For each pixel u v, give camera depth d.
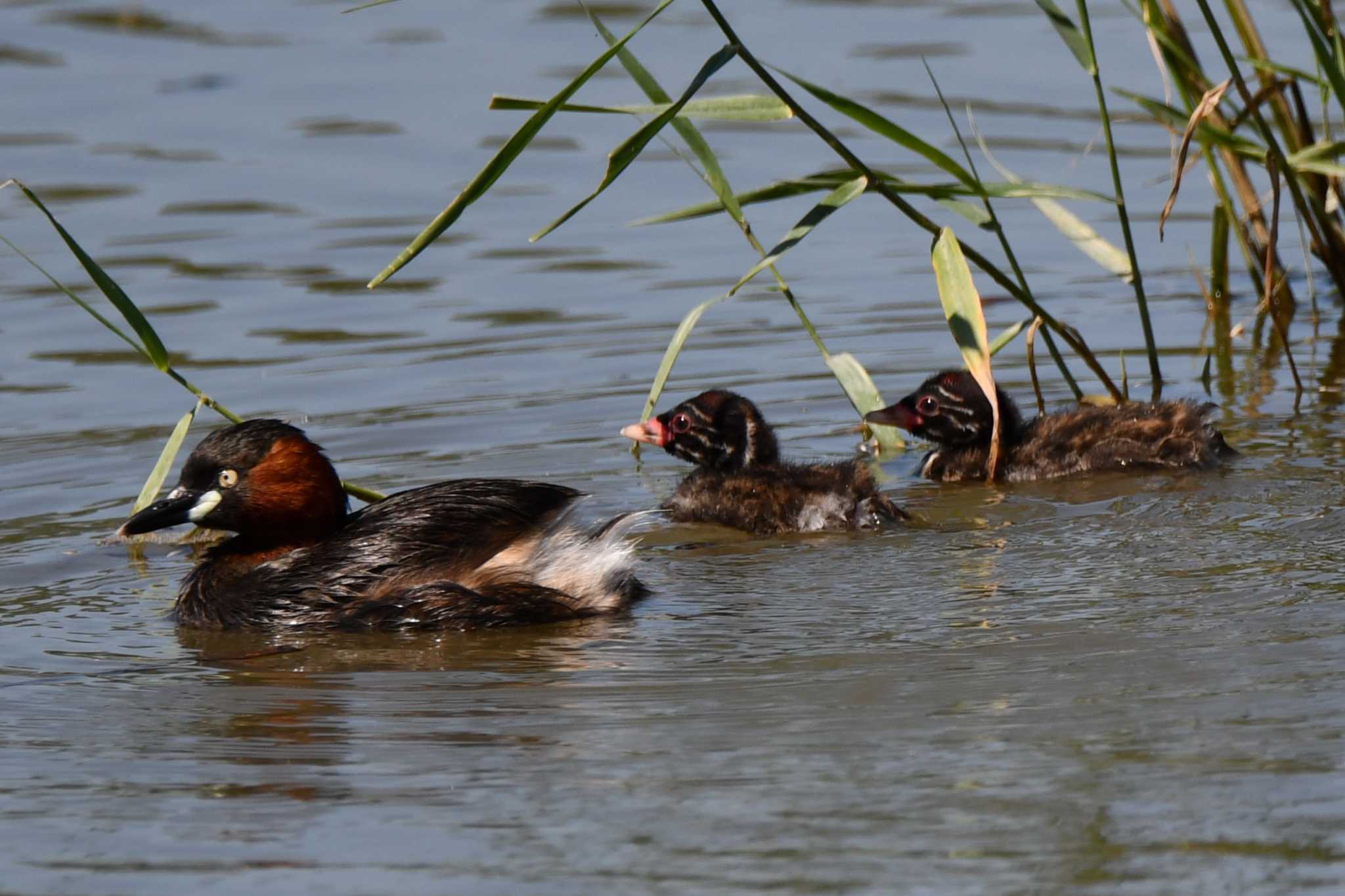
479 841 8.59
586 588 12.16
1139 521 13.54
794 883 8.04
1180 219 22.56
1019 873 8.05
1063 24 15.18
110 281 12.92
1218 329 19.33
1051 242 22.41
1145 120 22.89
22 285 20.98
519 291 20.89
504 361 18.66
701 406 15.70
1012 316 20.05
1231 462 14.98
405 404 17.36
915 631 11.32
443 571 12.18
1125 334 19.33
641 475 15.70
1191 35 26.38
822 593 12.28
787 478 14.45
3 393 17.88
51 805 9.16
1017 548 13.11
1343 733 9.29
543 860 8.37
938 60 27.62
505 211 23.34
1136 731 9.45
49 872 8.42
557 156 25.22
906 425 15.94
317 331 19.55
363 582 12.19
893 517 14.06
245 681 11.00
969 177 14.27
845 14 30.17
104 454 16.14
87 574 13.42
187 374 18.25
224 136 25.48
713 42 28.47
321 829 8.78
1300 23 26.55
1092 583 12.07
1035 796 8.77
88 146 25.02
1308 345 18.58
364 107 26.52
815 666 10.76
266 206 23.19
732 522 14.36
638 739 9.72
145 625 12.30
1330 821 8.38
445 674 11.00
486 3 31.52
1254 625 10.96
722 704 10.20
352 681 10.94
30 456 16.09
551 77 27.16
